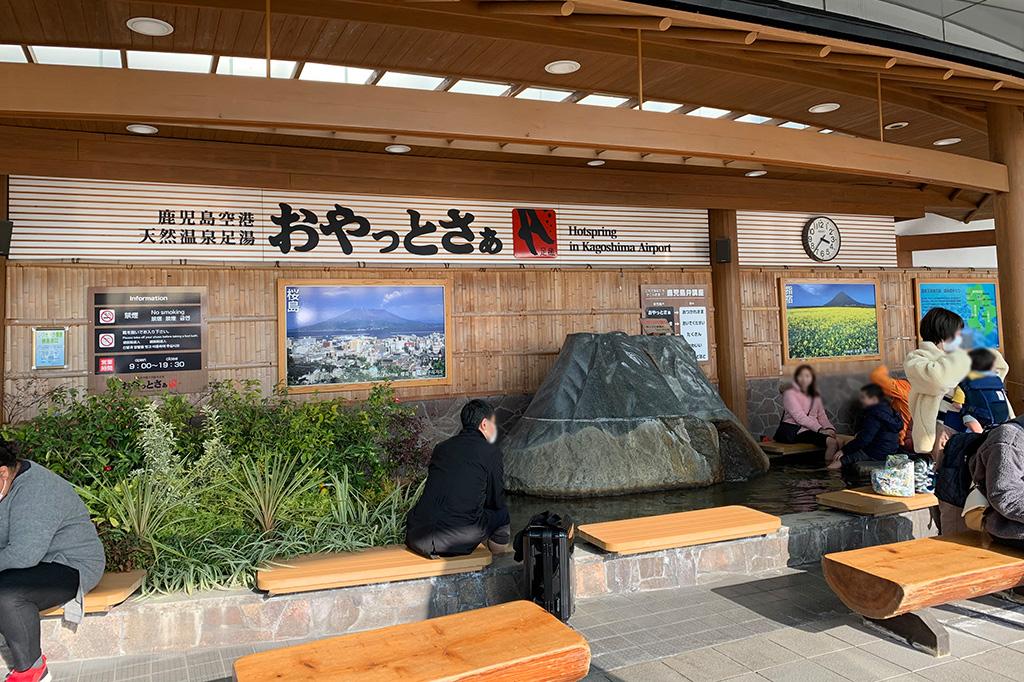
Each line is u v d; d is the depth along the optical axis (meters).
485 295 9.85
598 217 10.54
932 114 8.14
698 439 8.47
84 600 3.80
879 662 3.65
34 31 5.79
